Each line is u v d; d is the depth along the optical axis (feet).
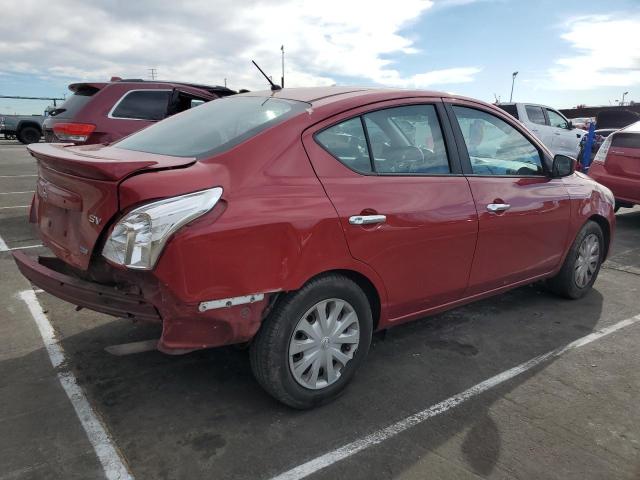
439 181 10.82
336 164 9.37
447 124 11.38
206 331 8.03
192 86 25.63
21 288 14.69
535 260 13.37
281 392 8.86
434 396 9.99
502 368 11.18
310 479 7.64
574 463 8.16
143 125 23.07
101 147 10.64
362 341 9.82
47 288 9.21
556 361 11.57
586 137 44.19
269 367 8.64
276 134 8.93
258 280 8.13
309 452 8.23
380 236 9.55
